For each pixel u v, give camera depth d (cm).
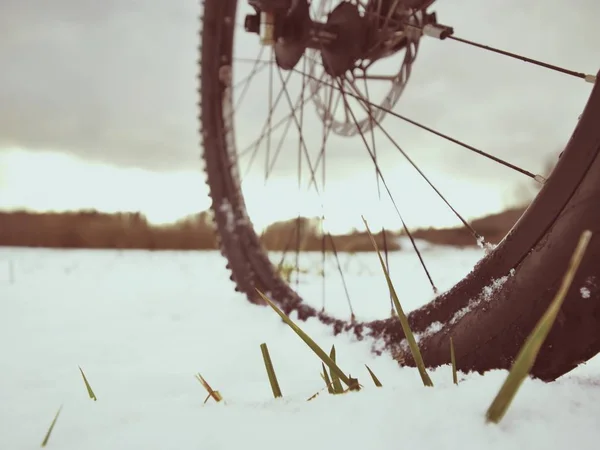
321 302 224
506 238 91
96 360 136
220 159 207
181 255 748
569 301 79
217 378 115
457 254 525
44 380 117
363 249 471
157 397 100
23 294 292
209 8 207
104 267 517
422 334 105
